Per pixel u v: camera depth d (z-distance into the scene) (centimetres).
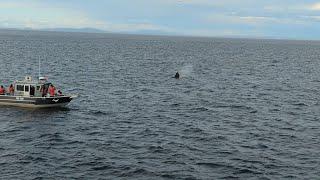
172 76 9675
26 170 3300
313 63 15712
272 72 11381
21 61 11875
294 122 5169
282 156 3816
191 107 5925
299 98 6975
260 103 6412
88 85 7775
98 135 4353
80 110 5516
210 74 10406
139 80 8762
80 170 3338
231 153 3856
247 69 12112
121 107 5809
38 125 4684
